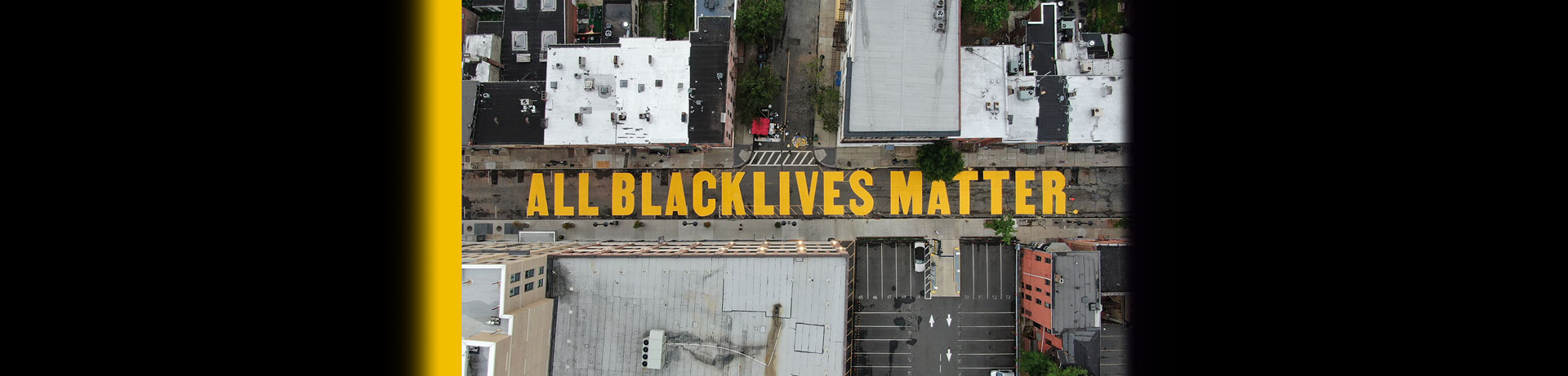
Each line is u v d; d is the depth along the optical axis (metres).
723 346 52.72
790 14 66.56
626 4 65.19
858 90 55.72
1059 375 59.28
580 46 58.62
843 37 65.25
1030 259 65.31
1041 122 59.69
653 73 58.34
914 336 67.44
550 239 66.44
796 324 52.72
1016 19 65.69
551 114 58.25
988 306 67.19
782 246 61.06
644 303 52.88
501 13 65.94
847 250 61.47
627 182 67.38
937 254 67.19
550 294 53.25
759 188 67.12
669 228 67.31
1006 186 67.06
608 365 52.47
